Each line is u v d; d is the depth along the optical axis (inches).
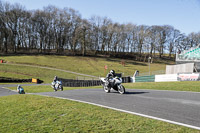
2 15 2748.5
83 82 1315.2
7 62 2138.3
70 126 176.4
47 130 168.4
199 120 189.5
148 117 201.9
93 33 3048.7
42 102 286.8
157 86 619.8
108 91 430.3
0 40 2824.8
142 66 2564.0
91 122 186.2
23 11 2906.0
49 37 3110.2
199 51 984.9
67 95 390.9
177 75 856.9
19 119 203.0
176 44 3132.4
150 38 3063.5
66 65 2267.5
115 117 202.2
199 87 507.8
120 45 3336.6
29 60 2317.9
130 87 639.1
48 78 1668.3
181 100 300.0
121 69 2239.2
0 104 290.0
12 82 1465.3
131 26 3216.0
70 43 3221.0
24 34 3058.6
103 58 2930.6
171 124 176.7
